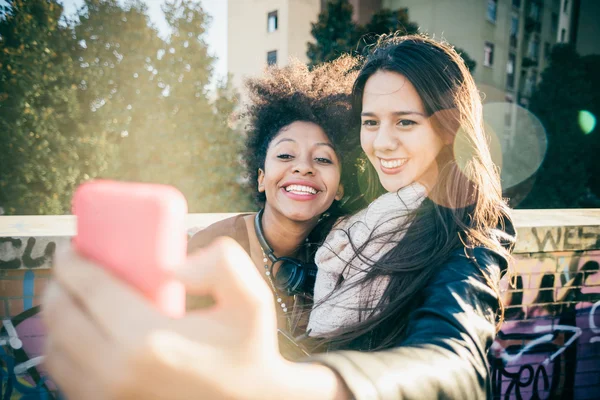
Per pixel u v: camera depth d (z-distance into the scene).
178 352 0.29
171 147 7.85
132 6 7.73
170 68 7.98
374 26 10.66
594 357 2.49
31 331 1.87
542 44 22.61
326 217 1.58
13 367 1.87
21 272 1.84
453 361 0.57
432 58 1.10
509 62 20.72
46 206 6.86
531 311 2.38
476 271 0.87
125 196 0.34
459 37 18.84
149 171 7.75
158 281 0.33
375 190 1.51
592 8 20.53
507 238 1.08
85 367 0.29
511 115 15.71
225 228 1.54
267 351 0.33
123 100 7.73
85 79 7.32
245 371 0.31
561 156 14.34
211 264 0.33
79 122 7.38
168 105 8.02
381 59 1.17
